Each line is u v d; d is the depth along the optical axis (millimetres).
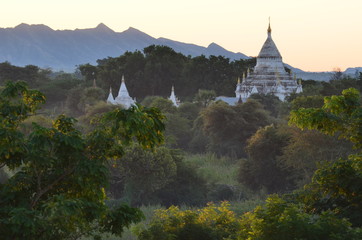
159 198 106625
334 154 101562
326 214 32094
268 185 116750
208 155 163125
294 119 35812
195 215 48969
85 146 27906
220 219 48688
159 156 100875
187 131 184625
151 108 28359
